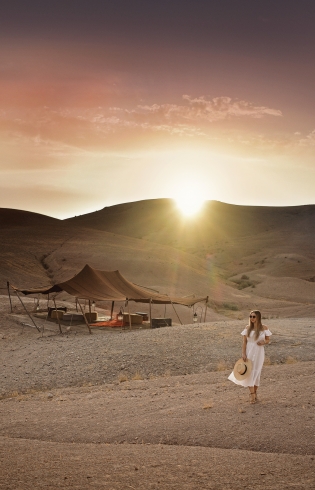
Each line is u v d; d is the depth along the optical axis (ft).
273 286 263.49
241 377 32.76
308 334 76.38
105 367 61.93
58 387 55.06
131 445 26.00
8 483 18.78
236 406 32.42
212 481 19.22
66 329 102.17
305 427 27.07
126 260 251.19
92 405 37.52
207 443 26.03
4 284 203.10
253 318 33.17
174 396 37.91
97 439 28.22
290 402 32.30
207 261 350.64
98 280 113.70
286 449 24.38
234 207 631.56
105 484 18.78
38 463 21.94
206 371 57.82
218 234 538.88
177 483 18.97
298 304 207.82
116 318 118.21
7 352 78.79
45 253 266.16
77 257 253.44
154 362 62.44
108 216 635.25
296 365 49.80
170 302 110.01
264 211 622.95
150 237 534.37
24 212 397.39
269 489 18.26
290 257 349.82
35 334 96.32
